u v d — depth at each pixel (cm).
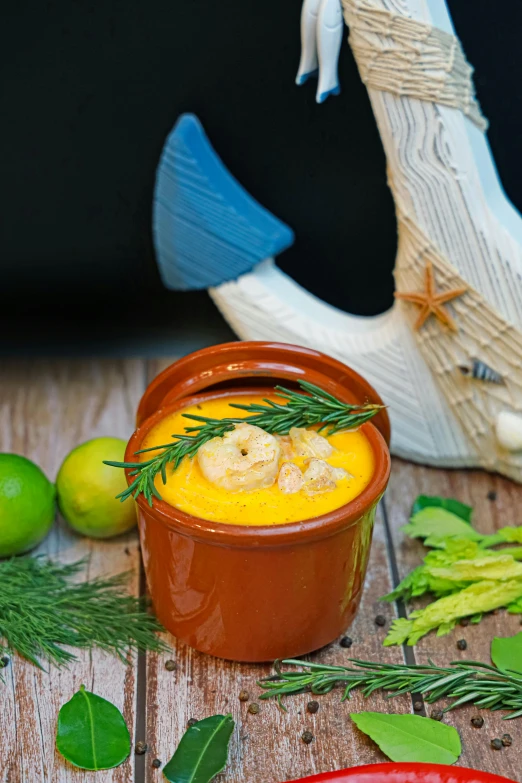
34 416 92
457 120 79
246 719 72
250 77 99
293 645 74
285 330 88
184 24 97
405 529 81
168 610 74
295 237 105
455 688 73
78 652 76
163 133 102
